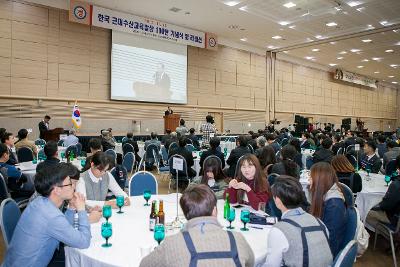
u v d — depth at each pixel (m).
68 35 9.76
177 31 11.62
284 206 1.81
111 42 10.45
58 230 1.81
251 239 2.08
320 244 1.66
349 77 21.19
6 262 1.87
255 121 15.31
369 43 13.92
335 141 8.57
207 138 9.94
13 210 2.35
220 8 9.91
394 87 27.83
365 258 3.56
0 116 8.68
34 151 6.29
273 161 4.38
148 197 2.98
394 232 3.20
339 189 2.44
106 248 1.94
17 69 8.90
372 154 6.00
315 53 16.09
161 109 11.90
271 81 16.03
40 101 9.25
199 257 1.25
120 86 10.66
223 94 13.93
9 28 8.79
